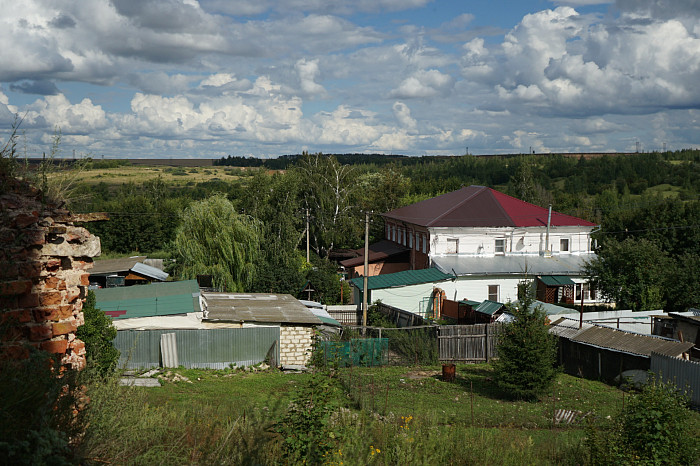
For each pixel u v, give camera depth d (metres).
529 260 47.03
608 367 24.97
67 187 8.27
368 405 17.09
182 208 84.00
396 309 36.31
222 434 8.38
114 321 25.88
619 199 107.75
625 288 36.22
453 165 174.62
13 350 6.82
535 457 11.73
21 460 4.87
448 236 47.44
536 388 21.05
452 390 22.52
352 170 70.44
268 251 48.25
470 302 38.56
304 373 24.95
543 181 150.38
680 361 21.47
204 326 26.77
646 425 11.07
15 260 7.04
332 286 48.19
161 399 16.25
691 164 152.50
